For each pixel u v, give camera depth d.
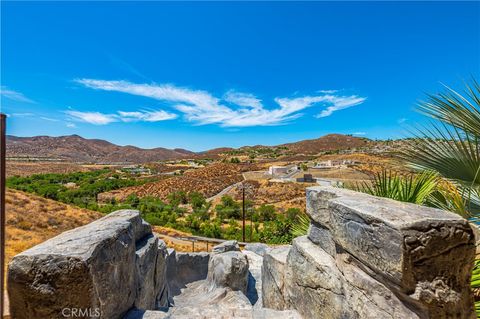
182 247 19.02
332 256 2.52
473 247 1.75
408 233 1.66
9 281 1.99
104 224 2.95
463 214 2.72
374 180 3.29
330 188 2.84
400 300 1.77
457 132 2.72
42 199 24.86
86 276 2.06
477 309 2.24
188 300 5.67
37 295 1.99
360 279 2.04
